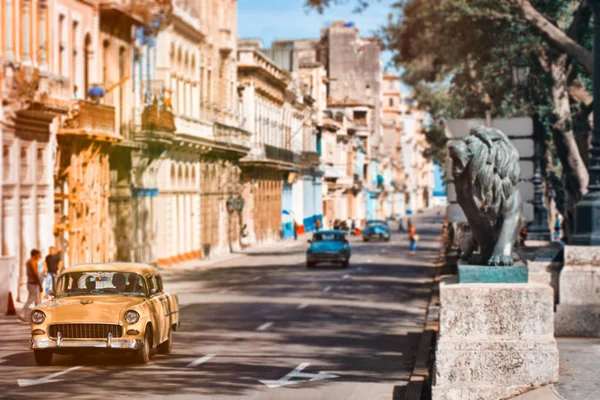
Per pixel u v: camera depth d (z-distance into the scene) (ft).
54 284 66.74
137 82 167.94
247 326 87.76
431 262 197.47
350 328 86.38
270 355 69.00
